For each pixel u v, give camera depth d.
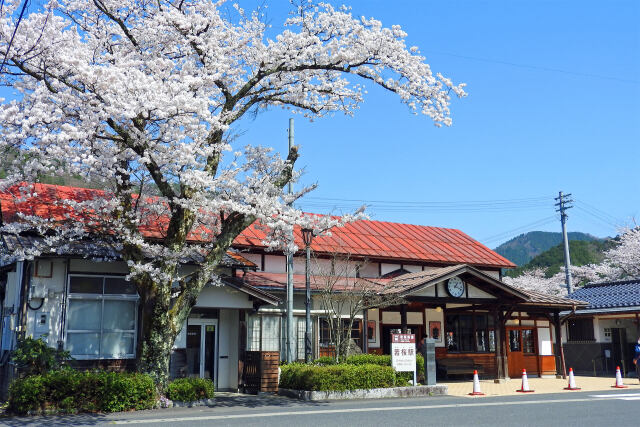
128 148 12.14
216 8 14.08
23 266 14.73
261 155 16.12
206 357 17.19
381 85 14.80
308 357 17.12
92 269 15.15
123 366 15.12
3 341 16.08
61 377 11.86
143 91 11.45
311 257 20.64
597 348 27.00
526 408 12.57
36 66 11.91
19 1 11.92
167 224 16.48
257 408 12.59
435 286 19.72
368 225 25.84
